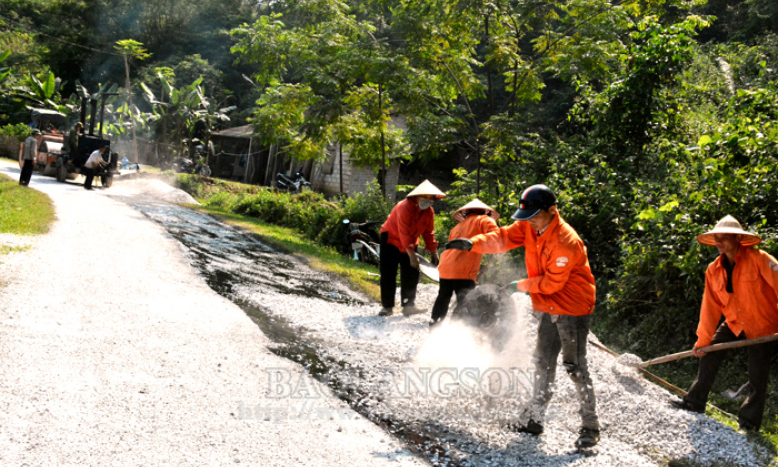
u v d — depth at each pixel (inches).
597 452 146.1
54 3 2103.8
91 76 2007.9
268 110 702.5
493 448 144.5
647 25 412.8
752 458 150.5
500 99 986.7
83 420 133.0
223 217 650.2
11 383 146.9
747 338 176.9
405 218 271.7
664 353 260.7
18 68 1838.1
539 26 539.2
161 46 2121.1
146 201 700.7
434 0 526.6
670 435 161.8
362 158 700.7
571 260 147.3
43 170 844.0
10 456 114.0
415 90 555.5
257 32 642.8
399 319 273.4
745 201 264.7
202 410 147.5
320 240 546.0
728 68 528.1
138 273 300.7
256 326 236.4
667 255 270.5
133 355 180.5
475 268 228.4
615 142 398.3
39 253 306.0
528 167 421.7
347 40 604.7
